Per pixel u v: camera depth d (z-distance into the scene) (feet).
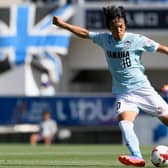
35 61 284.00
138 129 209.97
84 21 290.56
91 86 327.26
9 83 286.25
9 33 283.59
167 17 295.48
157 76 323.78
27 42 283.18
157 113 88.07
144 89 87.92
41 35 284.00
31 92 286.87
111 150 163.32
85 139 246.47
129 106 87.45
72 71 313.73
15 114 238.89
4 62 283.59
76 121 234.99
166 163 88.22
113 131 245.86
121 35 86.84
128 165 86.38
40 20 285.43
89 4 291.79
